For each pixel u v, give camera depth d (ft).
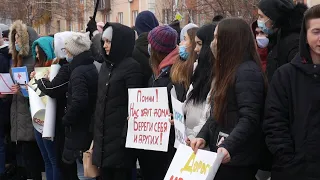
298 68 10.83
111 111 15.92
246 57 11.48
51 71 18.61
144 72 17.16
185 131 13.48
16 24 21.02
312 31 10.53
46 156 19.94
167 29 15.75
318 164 10.43
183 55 14.96
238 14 57.62
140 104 15.29
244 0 56.85
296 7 13.67
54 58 19.98
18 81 20.31
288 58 13.39
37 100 19.02
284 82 10.93
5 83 20.66
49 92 18.12
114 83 15.89
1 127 21.99
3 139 22.22
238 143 10.71
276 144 10.78
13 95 20.92
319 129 10.46
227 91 11.37
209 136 12.00
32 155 21.03
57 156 19.12
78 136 17.46
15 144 22.89
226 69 11.43
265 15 14.03
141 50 17.54
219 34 11.57
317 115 10.49
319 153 10.43
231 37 11.45
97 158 16.07
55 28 124.57
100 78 16.40
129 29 16.12
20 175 23.04
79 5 112.78
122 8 113.60
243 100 10.99
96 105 16.40
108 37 15.84
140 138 15.24
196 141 11.50
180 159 11.69
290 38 13.47
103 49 16.11
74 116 17.02
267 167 11.96
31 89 19.25
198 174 11.00
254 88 11.07
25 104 20.48
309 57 10.73
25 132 20.47
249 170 11.57
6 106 21.93
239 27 11.51
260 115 11.28
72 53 17.54
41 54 20.11
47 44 20.03
